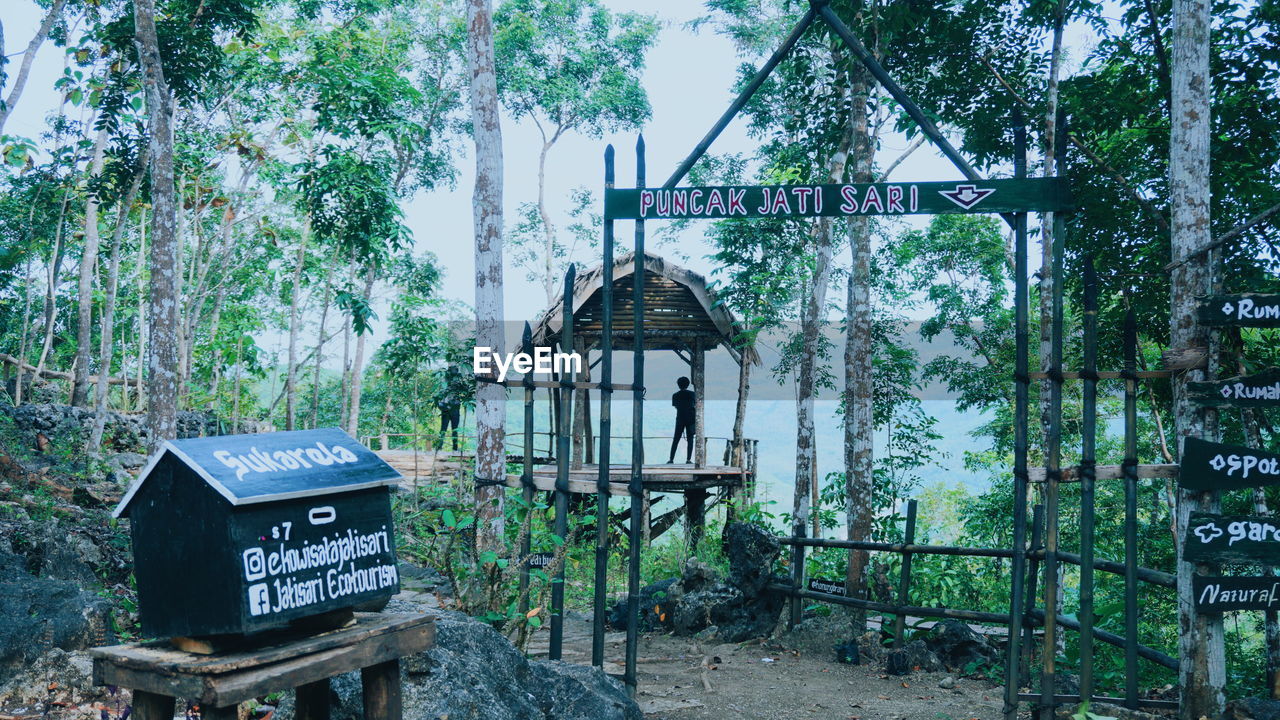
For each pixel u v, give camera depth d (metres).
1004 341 21.41
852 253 11.77
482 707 4.43
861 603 9.09
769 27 20.70
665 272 17.23
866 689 7.82
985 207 6.14
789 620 9.71
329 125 21.39
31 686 5.52
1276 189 9.62
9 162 14.77
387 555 3.06
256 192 27.66
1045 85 12.35
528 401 7.33
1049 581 6.12
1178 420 6.01
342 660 2.81
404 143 22.53
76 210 22.41
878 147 15.13
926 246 21.36
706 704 7.16
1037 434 20.12
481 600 6.97
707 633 9.75
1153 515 15.18
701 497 17.97
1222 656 5.78
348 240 21.75
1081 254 11.42
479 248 9.72
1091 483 6.04
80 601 6.35
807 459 15.56
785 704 7.26
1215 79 9.87
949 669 8.58
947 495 27.81
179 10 16.92
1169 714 5.96
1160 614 12.43
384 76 21.67
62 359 25.45
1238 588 5.66
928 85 12.98
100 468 15.45
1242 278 9.59
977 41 12.26
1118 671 8.02
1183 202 6.02
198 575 2.67
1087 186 11.20
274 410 33.91
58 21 20.27
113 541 9.78
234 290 32.81
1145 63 11.09
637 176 6.79
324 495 2.87
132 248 28.45
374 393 33.50
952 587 11.44
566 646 9.32
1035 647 8.96
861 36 11.90
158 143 12.95
